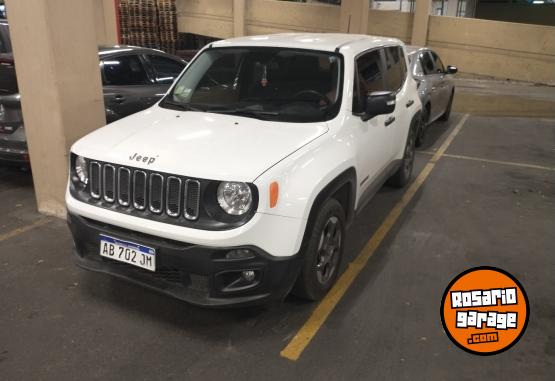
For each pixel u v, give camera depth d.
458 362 2.82
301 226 2.83
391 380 2.67
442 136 8.76
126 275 2.99
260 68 3.82
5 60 4.89
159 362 2.78
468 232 4.62
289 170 2.83
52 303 3.33
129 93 5.82
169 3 15.66
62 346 2.90
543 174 6.57
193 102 3.82
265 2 17.86
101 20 14.77
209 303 2.74
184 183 2.70
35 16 3.93
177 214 2.75
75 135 4.35
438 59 9.01
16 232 4.36
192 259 2.68
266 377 2.67
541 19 21.14
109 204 2.96
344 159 3.29
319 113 3.50
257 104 3.62
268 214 2.69
